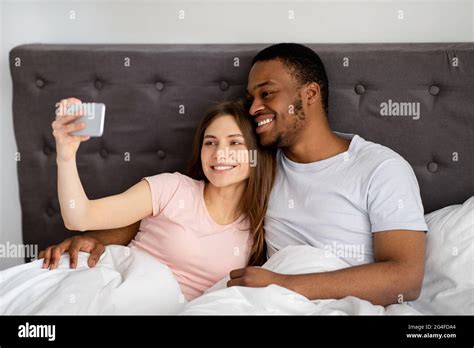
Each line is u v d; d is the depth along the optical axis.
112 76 1.71
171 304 1.35
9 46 1.86
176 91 1.71
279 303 1.23
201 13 1.82
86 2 1.83
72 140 1.26
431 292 1.41
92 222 1.37
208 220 1.50
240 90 1.70
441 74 1.65
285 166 1.55
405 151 1.68
